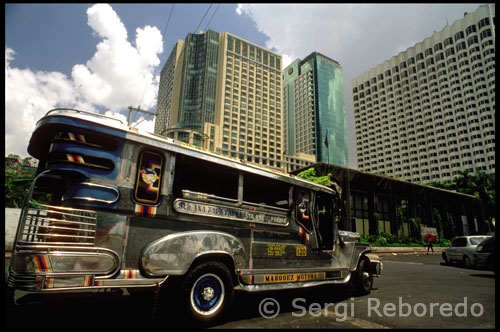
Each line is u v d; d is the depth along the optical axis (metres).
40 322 3.54
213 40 123.31
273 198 5.22
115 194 3.32
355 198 31.06
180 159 3.99
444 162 108.12
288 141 179.25
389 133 132.38
